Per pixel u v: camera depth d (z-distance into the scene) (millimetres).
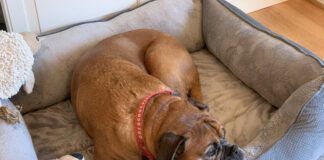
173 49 2189
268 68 2172
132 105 1709
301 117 1857
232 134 2072
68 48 2203
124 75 1835
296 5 3689
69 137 2033
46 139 2016
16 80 1785
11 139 1583
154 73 2111
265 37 2266
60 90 2221
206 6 2555
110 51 2039
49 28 2316
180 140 1435
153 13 2445
